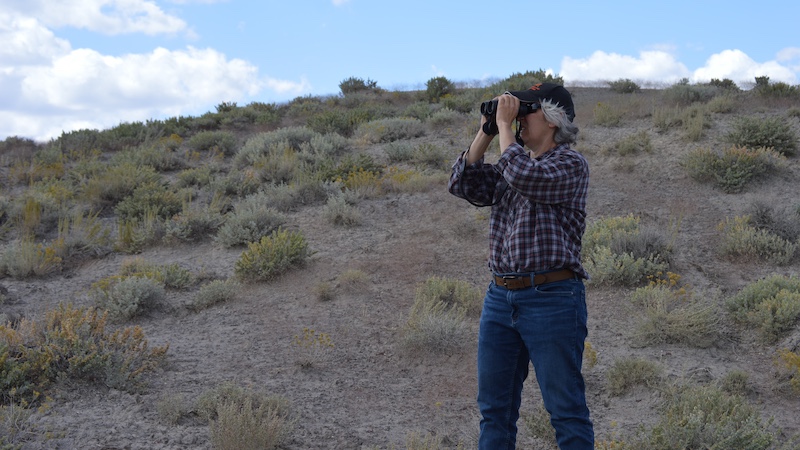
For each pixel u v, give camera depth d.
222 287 7.75
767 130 11.80
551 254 2.52
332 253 9.27
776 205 9.18
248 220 10.26
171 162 15.66
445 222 10.23
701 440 4.04
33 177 14.40
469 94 22.31
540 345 2.54
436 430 4.71
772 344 5.97
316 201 11.78
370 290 7.88
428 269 8.48
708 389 4.81
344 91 28.36
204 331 6.80
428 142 15.59
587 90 24.16
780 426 4.59
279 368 5.78
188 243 10.24
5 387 4.76
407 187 11.96
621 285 7.52
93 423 4.40
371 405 5.14
